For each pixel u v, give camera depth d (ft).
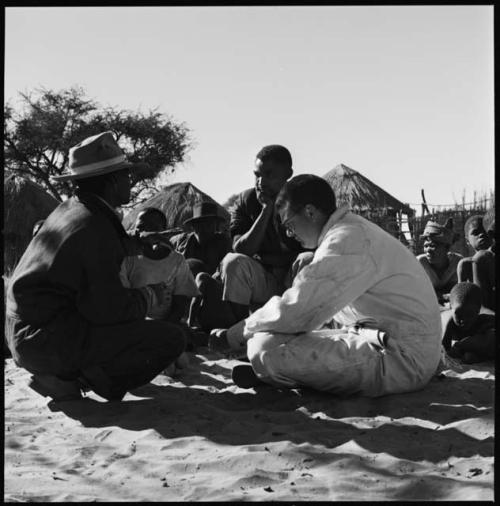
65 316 16.61
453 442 14.15
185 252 29.07
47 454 14.32
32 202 53.42
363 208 56.24
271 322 16.79
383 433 14.66
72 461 13.84
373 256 16.87
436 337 17.38
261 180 23.39
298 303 16.61
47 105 118.32
